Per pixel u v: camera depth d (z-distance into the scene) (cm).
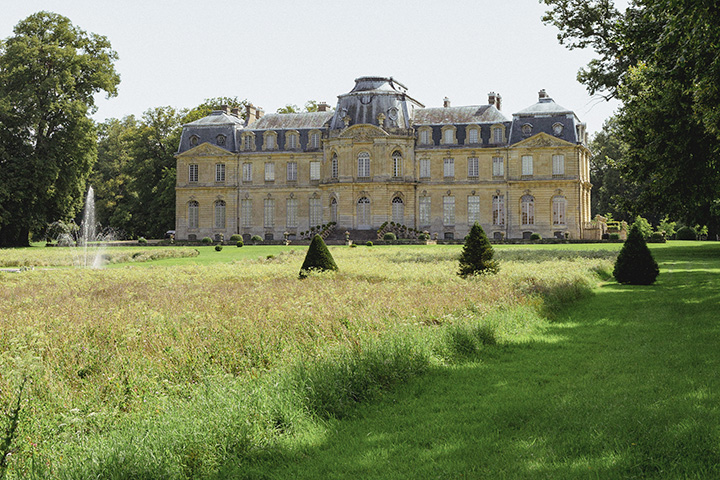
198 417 853
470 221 8262
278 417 892
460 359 1300
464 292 1884
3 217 7100
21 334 1291
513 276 2400
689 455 746
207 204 8725
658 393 998
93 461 730
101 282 2688
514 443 820
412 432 877
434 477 726
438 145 8325
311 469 762
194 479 741
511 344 1450
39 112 7131
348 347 1187
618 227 7756
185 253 5412
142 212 9706
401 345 1225
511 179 8125
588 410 929
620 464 731
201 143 8725
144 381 1001
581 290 2320
